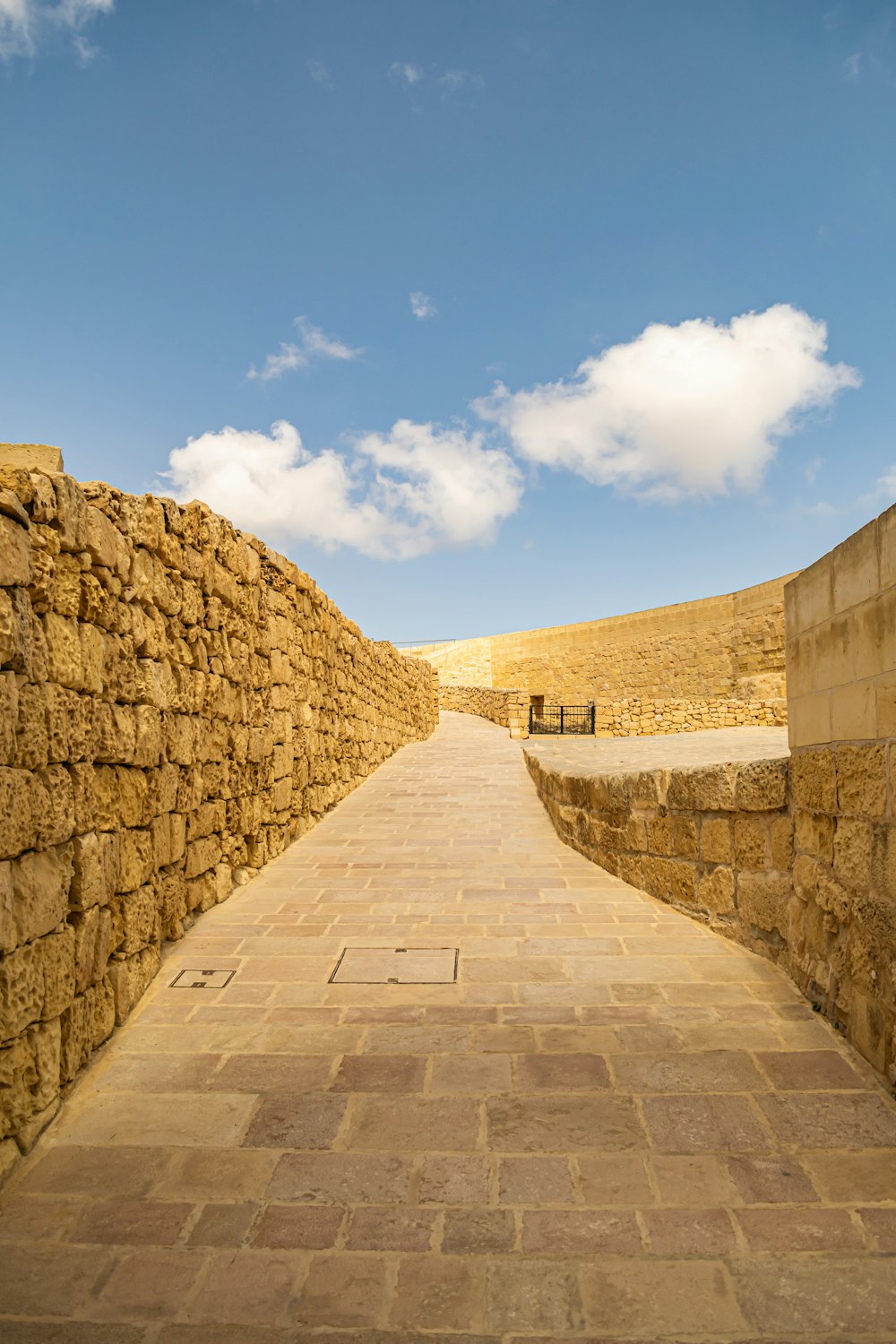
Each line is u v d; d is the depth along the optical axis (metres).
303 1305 2.54
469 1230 2.87
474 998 4.77
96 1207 3.00
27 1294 2.59
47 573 3.66
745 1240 2.81
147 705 4.92
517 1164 3.23
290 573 8.63
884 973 3.71
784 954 5.12
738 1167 3.21
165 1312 2.52
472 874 7.39
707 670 28.52
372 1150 3.33
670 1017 4.50
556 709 33.94
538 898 6.69
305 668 9.23
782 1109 3.59
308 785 9.36
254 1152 3.32
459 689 28.95
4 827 3.17
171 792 5.41
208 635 6.22
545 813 10.34
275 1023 4.45
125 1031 4.36
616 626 32.06
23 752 3.37
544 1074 3.91
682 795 6.28
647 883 6.82
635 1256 2.74
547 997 4.78
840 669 4.14
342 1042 4.24
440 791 12.04
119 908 4.52
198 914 6.14
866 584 3.82
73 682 3.91
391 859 7.94
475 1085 3.81
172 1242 2.82
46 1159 3.28
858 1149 3.32
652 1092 3.74
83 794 3.96
